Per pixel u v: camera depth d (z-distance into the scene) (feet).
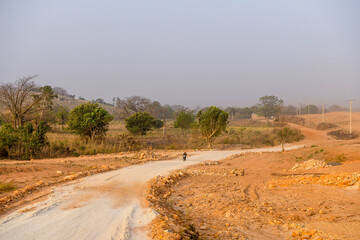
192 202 40.65
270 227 28.14
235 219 31.09
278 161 79.56
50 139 113.80
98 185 47.32
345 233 24.54
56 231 24.20
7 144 90.02
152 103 261.24
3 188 43.09
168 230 22.65
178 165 77.92
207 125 142.51
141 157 93.09
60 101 475.72
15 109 133.08
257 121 404.57
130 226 25.55
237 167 75.87
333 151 77.61
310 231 25.79
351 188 40.75
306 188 44.96
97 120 124.47
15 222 26.73
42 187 45.09
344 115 371.76
